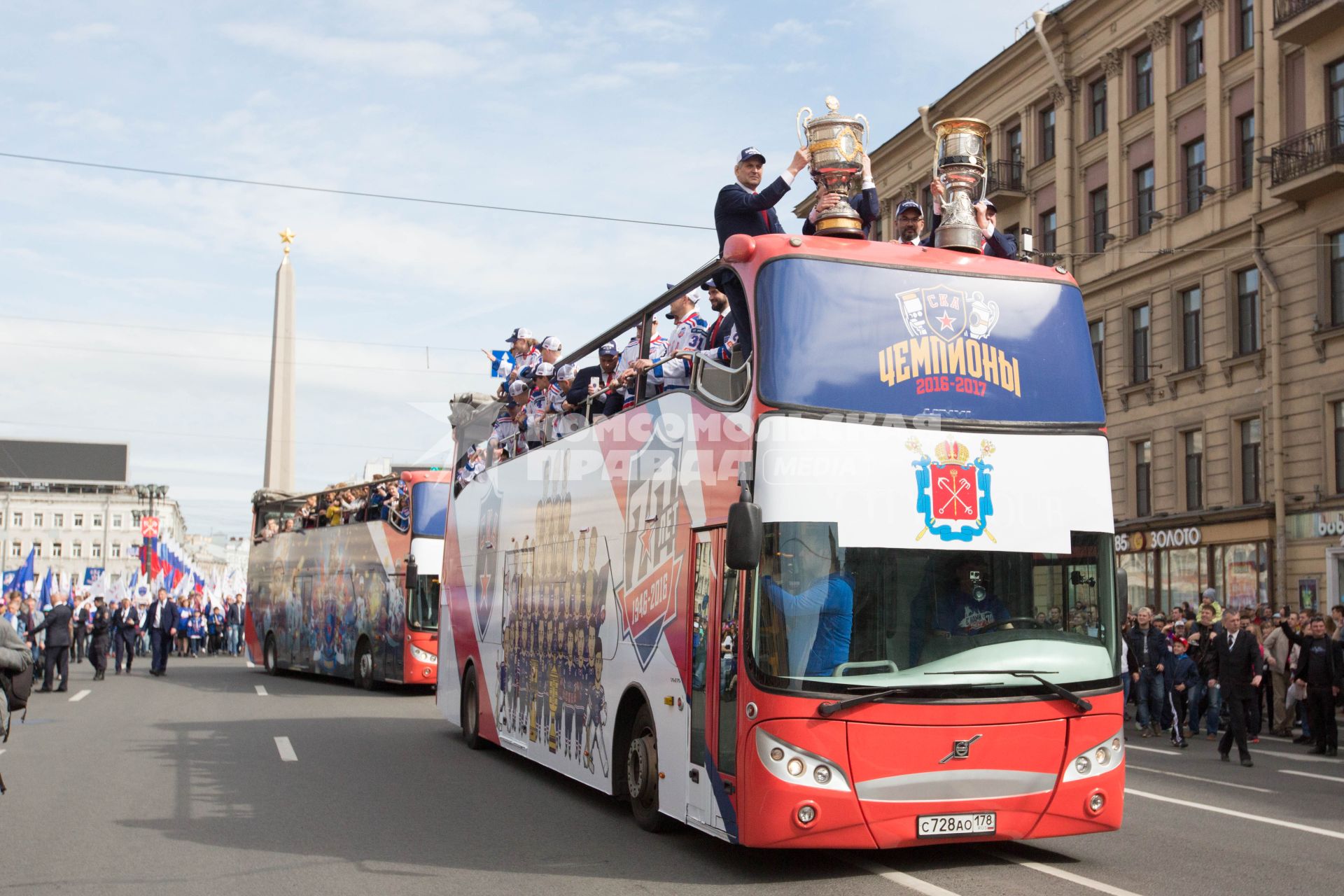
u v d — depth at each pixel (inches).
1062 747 294.5
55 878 313.9
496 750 589.3
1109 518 311.3
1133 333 1255.5
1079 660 299.1
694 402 339.6
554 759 461.4
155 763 534.0
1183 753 629.0
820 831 278.8
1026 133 1427.2
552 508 480.1
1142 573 1221.1
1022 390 309.7
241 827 384.5
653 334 416.2
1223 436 1115.9
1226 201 1117.1
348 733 660.1
